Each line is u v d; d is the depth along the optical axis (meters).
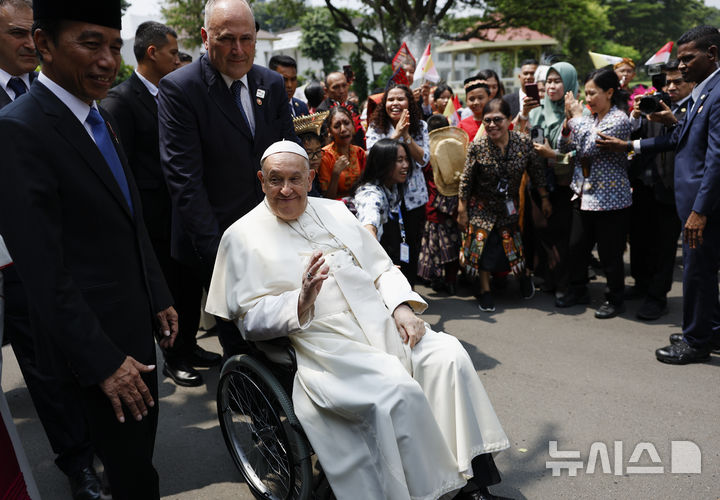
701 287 3.85
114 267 2.11
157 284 2.41
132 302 2.17
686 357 3.97
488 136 4.79
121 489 2.21
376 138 4.98
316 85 6.67
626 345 4.34
